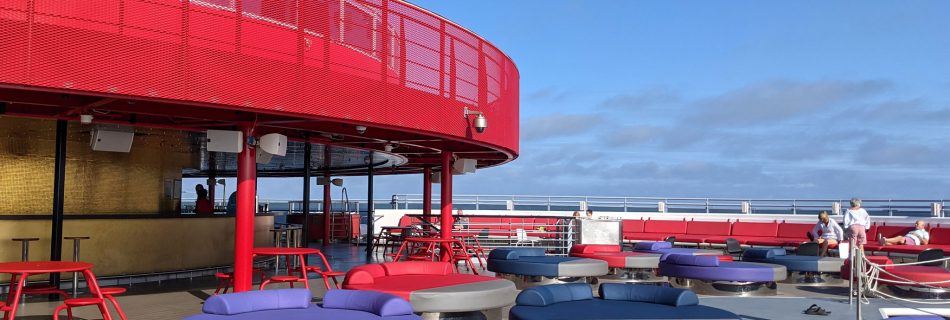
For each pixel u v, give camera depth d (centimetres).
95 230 1341
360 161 2216
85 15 806
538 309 833
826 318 1006
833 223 1805
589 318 778
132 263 1394
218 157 1953
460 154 1842
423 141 1475
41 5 782
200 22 887
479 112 1297
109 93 816
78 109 1048
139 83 836
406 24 1155
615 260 1570
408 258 1662
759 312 1059
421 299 891
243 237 1091
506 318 1000
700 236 2520
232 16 916
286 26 969
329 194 2670
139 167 1723
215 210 2672
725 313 815
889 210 2530
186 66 872
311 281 1447
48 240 1298
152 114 1049
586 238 2069
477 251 1870
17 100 952
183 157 1905
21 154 1499
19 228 1263
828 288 1455
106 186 1648
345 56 1042
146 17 847
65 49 791
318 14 1008
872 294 1262
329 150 1852
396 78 1126
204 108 1071
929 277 1247
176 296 1198
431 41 1207
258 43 938
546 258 1459
